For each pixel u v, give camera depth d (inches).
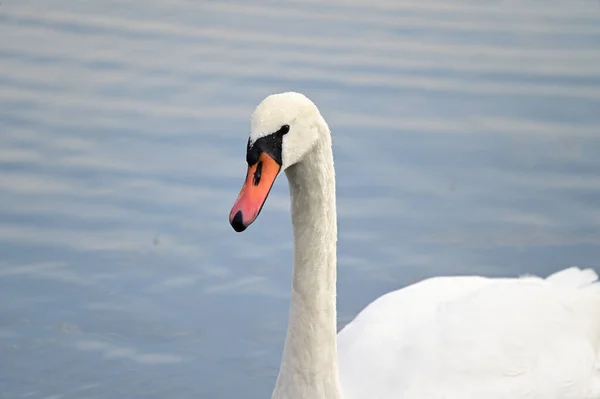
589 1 806.5
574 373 433.4
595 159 629.6
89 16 765.9
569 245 565.6
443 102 673.0
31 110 658.8
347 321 518.9
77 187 601.9
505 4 807.1
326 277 359.6
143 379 483.2
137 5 786.2
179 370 488.7
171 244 566.3
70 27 746.8
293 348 363.6
